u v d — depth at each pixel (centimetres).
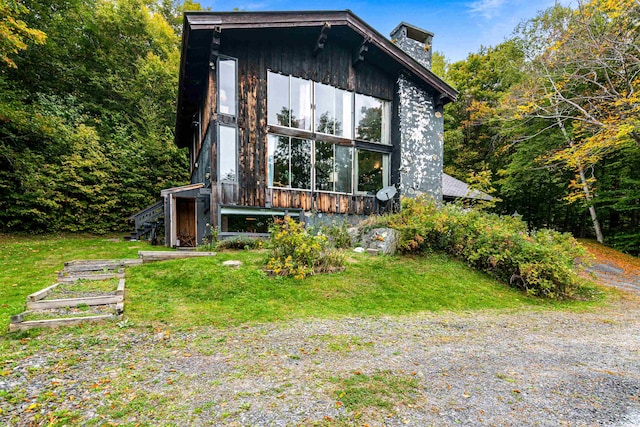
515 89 1503
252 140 961
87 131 1410
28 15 1388
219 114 911
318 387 268
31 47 1425
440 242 883
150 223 1283
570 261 754
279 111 1017
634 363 353
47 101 1424
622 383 297
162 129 1809
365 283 641
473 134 2333
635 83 1095
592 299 739
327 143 1104
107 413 226
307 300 545
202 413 227
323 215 1080
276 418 222
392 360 333
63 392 253
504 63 2009
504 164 2052
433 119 1290
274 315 473
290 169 1030
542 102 1386
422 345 385
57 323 388
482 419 228
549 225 2062
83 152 1410
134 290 525
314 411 231
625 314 618
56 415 221
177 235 1341
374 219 975
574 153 1220
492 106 2098
